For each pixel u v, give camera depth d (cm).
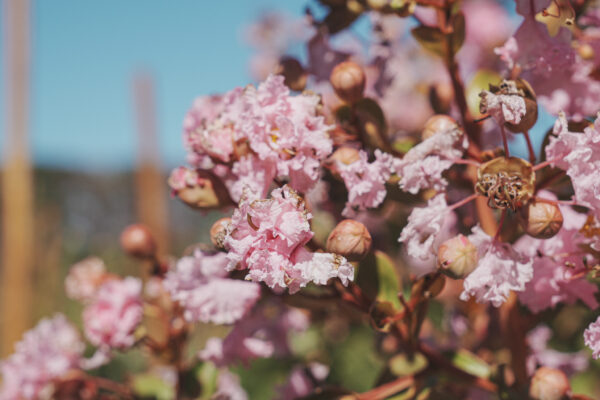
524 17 19
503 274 18
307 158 18
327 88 25
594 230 19
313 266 17
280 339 33
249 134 18
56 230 108
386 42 24
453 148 19
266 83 19
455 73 22
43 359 27
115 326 26
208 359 25
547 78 21
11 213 93
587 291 20
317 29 24
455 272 18
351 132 21
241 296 22
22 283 92
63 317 29
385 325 20
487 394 26
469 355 23
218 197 20
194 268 22
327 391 22
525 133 18
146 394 28
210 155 19
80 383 28
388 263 21
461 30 21
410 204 22
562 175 19
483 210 22
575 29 22
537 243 21
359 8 23
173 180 21
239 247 17
